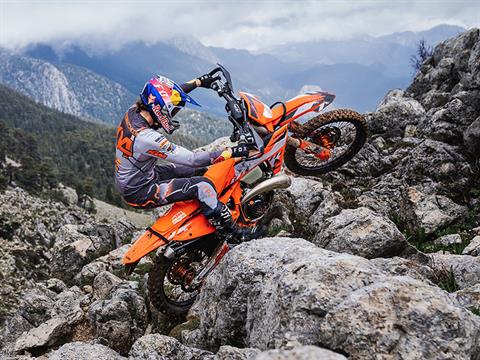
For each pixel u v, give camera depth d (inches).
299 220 433.7
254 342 209.6
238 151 257.3
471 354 150.9
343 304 163.3
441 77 578.2
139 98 244.2
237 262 241.8
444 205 398.0
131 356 226.7
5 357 316.8
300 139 311.3
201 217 266.8
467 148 437.7
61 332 340.2
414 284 166.9
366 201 433.4
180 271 274.1
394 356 149.6
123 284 393.1
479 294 230.5
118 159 250.2
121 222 631.8
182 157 244.7
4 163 7367.1
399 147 483.2
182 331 276.4
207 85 274.1
